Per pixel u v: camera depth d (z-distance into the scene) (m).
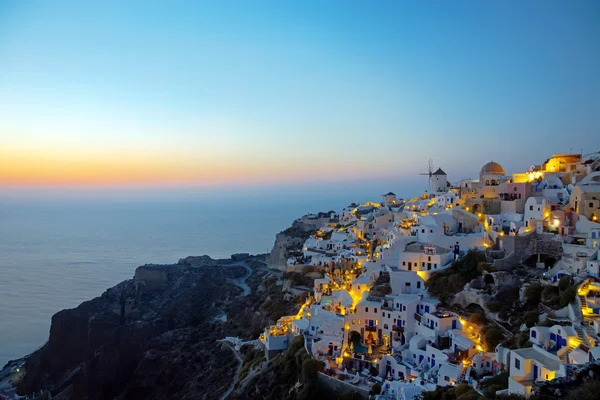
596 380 44.34
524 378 61.34
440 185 195.62
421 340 89.06
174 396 138.25
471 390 65.25
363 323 103.94
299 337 107.69
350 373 90.00
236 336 162.62
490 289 95.50
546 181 133.25
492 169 162.88
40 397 176.50
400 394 74.25
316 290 142.50
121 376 182.62
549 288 84.56
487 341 82.94
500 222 121.31
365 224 179.88
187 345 168.75
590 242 93.06
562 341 65.06
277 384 100.38
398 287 108.94
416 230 129.50
